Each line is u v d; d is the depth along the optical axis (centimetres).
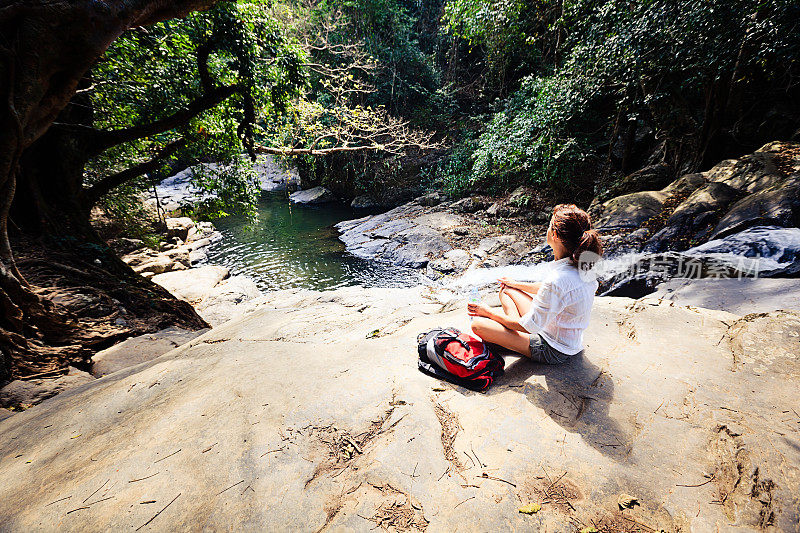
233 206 1057
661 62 798
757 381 221
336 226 1538
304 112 1026
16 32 352
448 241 1234
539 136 1203
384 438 199
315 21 1519
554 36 1295
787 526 142
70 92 407
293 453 194
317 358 295
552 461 180
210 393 257
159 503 172
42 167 673
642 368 243
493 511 157
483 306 263
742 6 660
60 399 330
